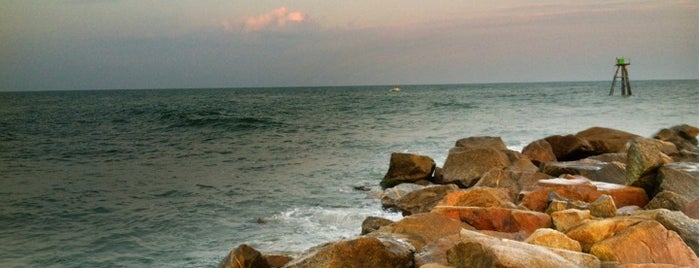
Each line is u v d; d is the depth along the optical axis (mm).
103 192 19828
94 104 98062
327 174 22703
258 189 19703
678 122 40469
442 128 41312
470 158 17875
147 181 22109
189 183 21359
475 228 10156
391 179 19094
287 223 14570
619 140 21547
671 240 7469
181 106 85250
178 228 14461
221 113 64938
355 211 15516
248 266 9133
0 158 30188
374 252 7594
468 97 105250
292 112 67125
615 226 8055
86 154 31719
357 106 80250
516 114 53469
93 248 12914
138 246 13008
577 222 9148
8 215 16125
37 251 12703
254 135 41125
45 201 18203
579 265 6680
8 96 179500
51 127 50094
